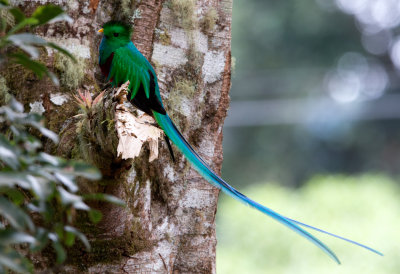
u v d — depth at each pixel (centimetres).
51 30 705
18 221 381
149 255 726
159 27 831
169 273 768
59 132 665
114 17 849
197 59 841
